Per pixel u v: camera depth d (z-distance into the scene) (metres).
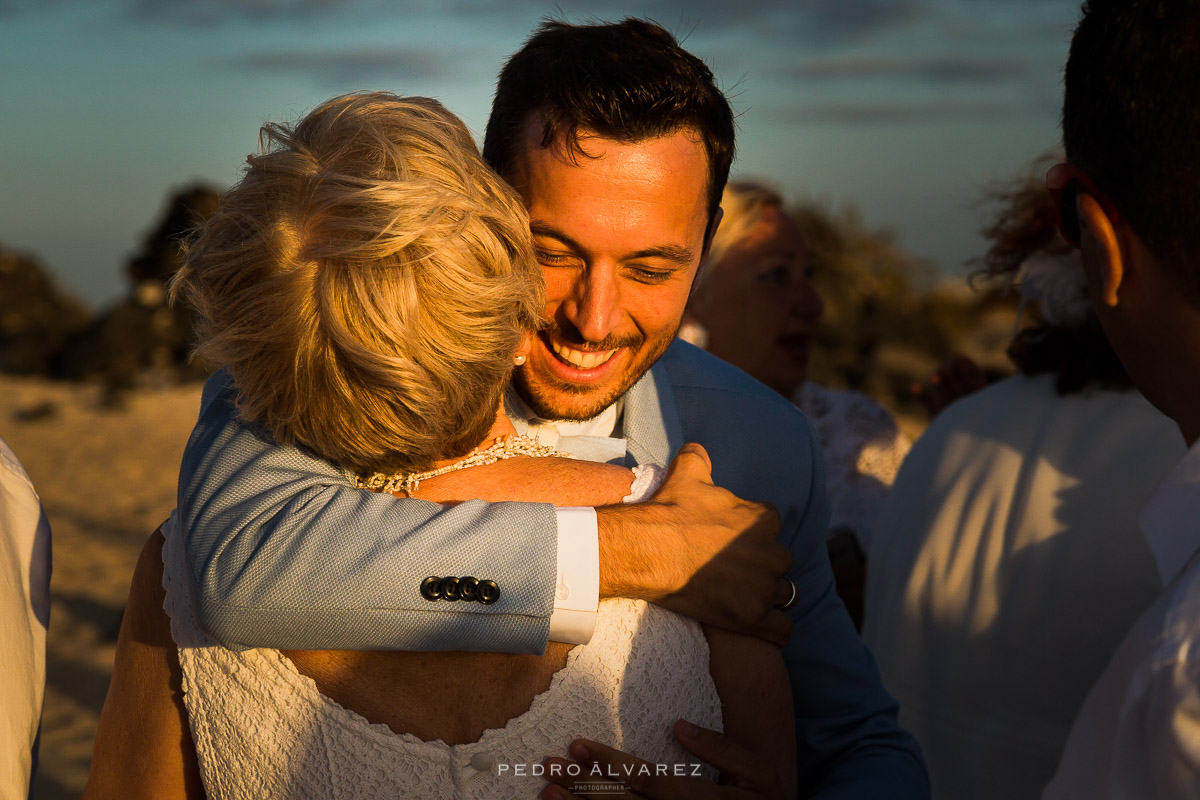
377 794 1.13
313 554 1.13
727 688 1.29
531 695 1.17
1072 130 1.13
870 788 1.55
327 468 1.27
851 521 3.01
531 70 1.44
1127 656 0.94
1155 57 1.01
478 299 1.13
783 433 1.76
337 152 1.16
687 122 1.43
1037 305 2.05
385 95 1.26
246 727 1.17
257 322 1.12
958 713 1.96
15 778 1.33
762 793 1.24
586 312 1.45
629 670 1.19
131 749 1.30
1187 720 0.84
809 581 1.75
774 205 3.33
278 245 1.11
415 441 1.18
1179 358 1.08
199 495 1.24
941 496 2.09
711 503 1.30
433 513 1.20
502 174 1.45
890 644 2.13
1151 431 1.85
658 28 1.53
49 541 1.50
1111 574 1.80
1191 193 1.01
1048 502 1.89
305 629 1.12
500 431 1.37
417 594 1.12
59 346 15.96
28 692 1.37
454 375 1.15
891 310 15.45
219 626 1.13
